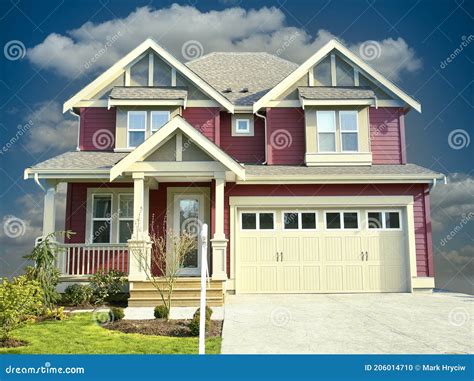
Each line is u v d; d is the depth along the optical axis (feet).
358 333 28.73
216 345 26.03
